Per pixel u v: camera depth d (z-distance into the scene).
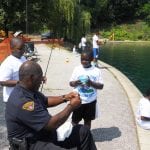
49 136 4.57
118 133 8.34
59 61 22.27
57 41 31.33
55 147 4.46
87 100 7.12
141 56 38.72
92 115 7.28
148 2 74.38
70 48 33.03
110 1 73.06
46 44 31.83
